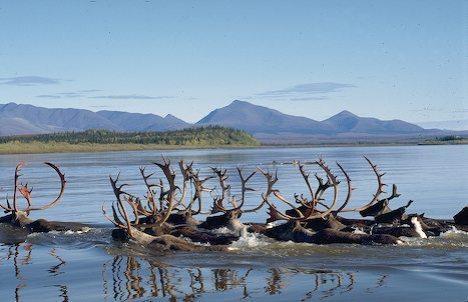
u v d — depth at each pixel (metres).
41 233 23.12
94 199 38.84
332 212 23.06
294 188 44.97
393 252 17.70
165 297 13.56
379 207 23.02
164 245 19.33
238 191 43.06
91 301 13.38
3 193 44.34
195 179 24.19
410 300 12.92
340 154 127.00
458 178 52.34
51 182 55.44
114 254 18.67
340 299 13.13
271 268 16.31
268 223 22.48
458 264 16.19
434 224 22.23
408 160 91.44
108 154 147.50
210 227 22.59
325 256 17.58
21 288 14.62
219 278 15.25
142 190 44.59
